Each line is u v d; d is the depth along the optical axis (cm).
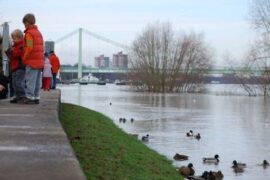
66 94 6981
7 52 1636
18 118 1120
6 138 830
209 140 2209
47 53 2812
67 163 636
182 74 9481
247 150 1938
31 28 1433
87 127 1734
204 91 9744
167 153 1791
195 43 9644
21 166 618
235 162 1600
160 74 9406
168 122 3008
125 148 1434
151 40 9431
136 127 2667
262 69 8069
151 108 4309
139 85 9562
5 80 1745
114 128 2173
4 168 607
